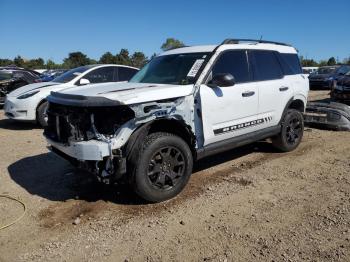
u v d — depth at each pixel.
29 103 9.11
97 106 4.07
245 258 3.31
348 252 3.36
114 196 4.76
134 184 4.28
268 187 4.98
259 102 5.77
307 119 9.12
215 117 5.03
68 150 4.36
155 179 4.46
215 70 5.12
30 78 14.16
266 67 6.11
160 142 4.36
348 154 6.54
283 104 6.35
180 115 4.58
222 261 3.27
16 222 4.11
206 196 4.70
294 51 6.96
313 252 3.37
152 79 5.43
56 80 9.90
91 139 4.23
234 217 4.10
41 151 7.05
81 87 5.16
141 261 3.31
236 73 5.48
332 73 22.45
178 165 4.62
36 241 3.71
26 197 4.80
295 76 6.71
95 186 5.12
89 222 4.07
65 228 3.95
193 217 4.12
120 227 3.94
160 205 4.46
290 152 6.75
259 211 4.24
